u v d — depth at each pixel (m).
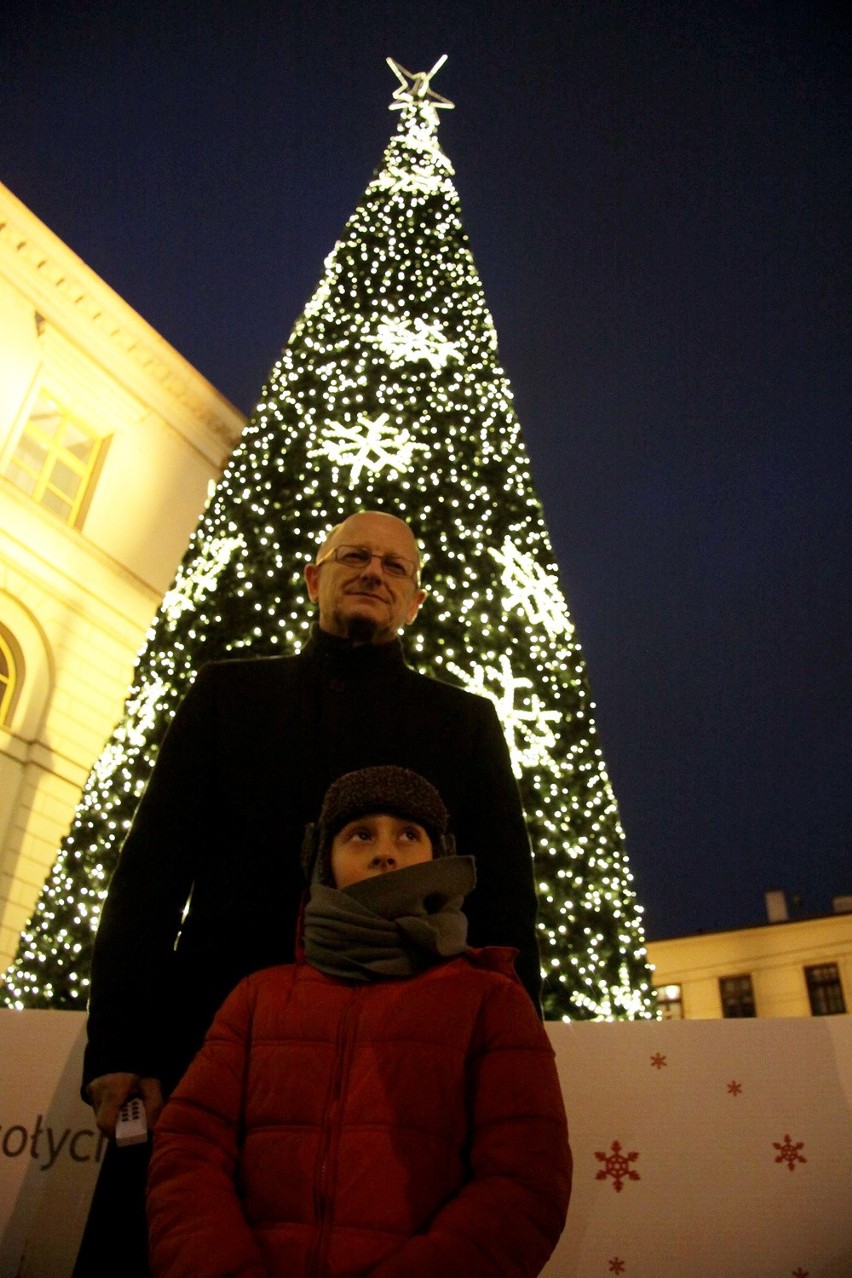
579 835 5.66
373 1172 1.43
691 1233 2.38
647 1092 2.57
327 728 2.35
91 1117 2.55
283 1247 1.38
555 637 6.74
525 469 7.95
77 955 5.51
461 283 9.21
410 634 5.83
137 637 13.16
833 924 23.64
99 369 13.47
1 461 12.13
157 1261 1.38
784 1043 2.64
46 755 11.52
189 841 2.16
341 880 1.86
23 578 12.00
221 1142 1.54
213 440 15.13
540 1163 1.44
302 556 6.33
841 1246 2.34
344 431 7.17
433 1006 1.62
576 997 4.93
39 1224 2.40
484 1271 1.31
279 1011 1.67
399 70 11.87
